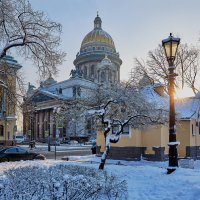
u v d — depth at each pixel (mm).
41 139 100250
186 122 31000
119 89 17734
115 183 10500
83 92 22156
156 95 29594
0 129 55125
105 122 16516
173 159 13891
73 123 18750
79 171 12711
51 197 7293
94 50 133875
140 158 27609
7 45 16656
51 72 17984
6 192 7480
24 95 18922
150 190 10875
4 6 16578
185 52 45094
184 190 10273
